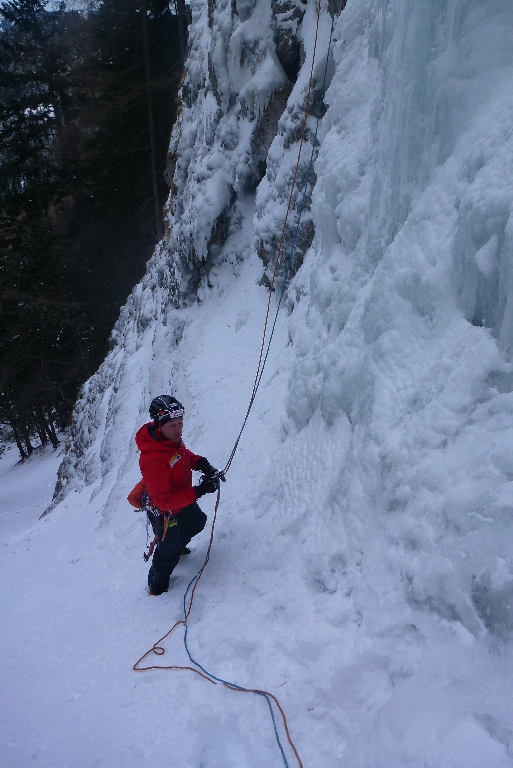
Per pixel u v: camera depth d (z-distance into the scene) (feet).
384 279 10.14
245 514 13.05
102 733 7.72
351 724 6.66
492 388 7.55
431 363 8.71
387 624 7.34
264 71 22.90
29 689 9.48
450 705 5.93
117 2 67.51
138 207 71.10
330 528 9.58
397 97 10.64
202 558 12.25
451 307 8.80
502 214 7.60
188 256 28.78
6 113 76.64
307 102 18.26
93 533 21.80
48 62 75.36
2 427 97.30
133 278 76.33
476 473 7.04
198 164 28.86
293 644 8.26
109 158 70.33
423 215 9.75
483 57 9.34
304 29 21.13
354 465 9.46
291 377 14.42
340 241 14.71
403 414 8.77
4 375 80.07
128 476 24.86
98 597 13.47
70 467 42.19
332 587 8.84
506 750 5.26
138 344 39.14
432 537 7.30
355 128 14.46
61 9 80.59
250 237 25.73
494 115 8.83
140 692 8.51
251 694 7.77
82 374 81.20
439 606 6.84
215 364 23.20
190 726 7.49
